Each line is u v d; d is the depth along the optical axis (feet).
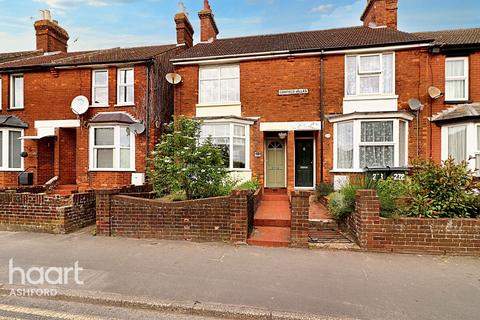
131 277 14.88
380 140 33.45
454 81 34.35
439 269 16.15
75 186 39.78
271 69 37.32
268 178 40.78
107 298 12.79
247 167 37.14
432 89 32.99
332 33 43.19
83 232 23.63
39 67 41.06
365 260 17.47
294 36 44.29
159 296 12.91
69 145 42.19
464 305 12.30
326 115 35.68
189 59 38.73
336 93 35.63
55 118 40.98
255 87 37.65
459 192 19.69
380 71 34.73
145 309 12.39
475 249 18.08
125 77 40.75
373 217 19.03
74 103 39.14
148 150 38.63
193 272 15.56
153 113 39.47
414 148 33.47
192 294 13.10
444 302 12.54
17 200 24.26
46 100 41.32
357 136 33.53
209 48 42.60
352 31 42.70
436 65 34.17
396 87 34.40
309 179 39.91
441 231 18.43
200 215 21.31
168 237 21.70
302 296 12.99
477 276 15.24
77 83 40.63
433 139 33.60
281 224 24.39
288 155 36.35
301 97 36.42
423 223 18.60
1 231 23.97
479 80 33.27
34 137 39.70
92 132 39.42
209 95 39.34
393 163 32.96
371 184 23.40
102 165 39.58
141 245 20.16
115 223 22.53
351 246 19.40
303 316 11.45
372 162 33.37
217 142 36.86
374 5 43.47
